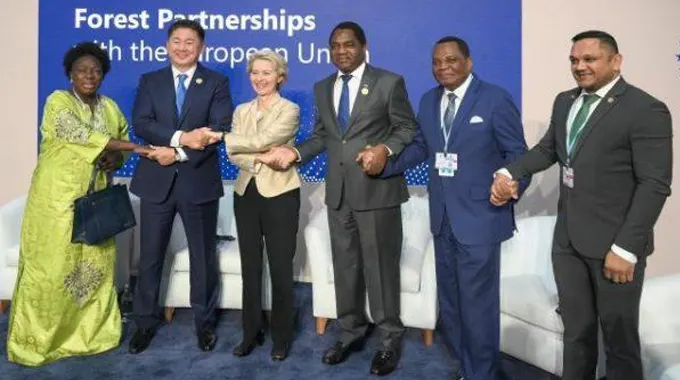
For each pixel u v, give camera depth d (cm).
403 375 321
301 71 462
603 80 236
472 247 283
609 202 241
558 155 259
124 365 329
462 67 275
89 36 464
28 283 331
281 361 336
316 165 470
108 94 467
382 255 314
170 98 333
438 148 292
